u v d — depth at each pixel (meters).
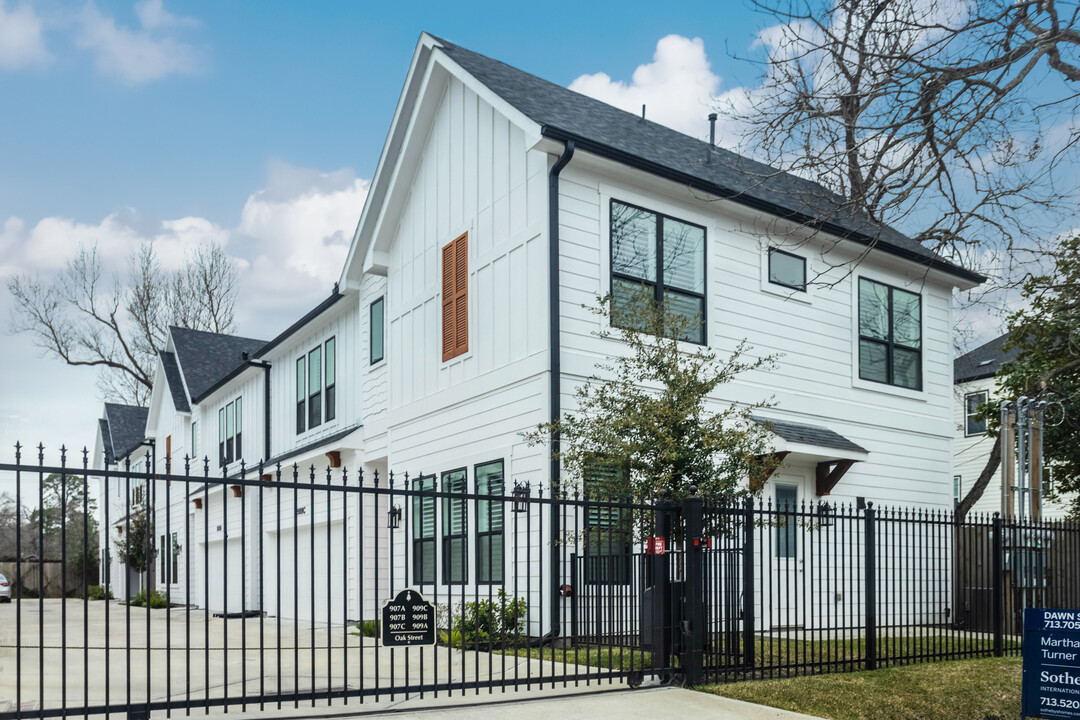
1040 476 15.56
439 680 8.72
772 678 8.93
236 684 8.59
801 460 15.16
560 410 12.21
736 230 14.84
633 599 8.60
